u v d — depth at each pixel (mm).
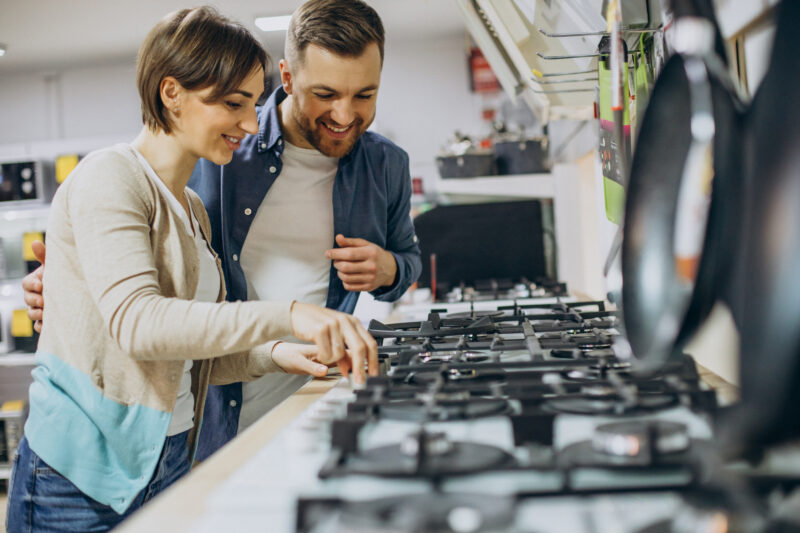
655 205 729
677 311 544
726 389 765
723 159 560
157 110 994
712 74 537
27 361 3238
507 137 3037
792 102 442
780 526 358
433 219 3008
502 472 457
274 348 1070
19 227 3580
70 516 921
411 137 4734
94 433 916
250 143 1384
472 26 1811
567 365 795
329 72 1163
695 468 427
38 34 4254
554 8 1187
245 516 435
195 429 1106
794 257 409
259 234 1402
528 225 2977
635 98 1080
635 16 974
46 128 5070
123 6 3855
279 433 652
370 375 813
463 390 688
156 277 864
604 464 452
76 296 916
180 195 1081
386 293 1440
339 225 1413
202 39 950
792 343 399
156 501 477
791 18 460
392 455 521
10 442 3070
